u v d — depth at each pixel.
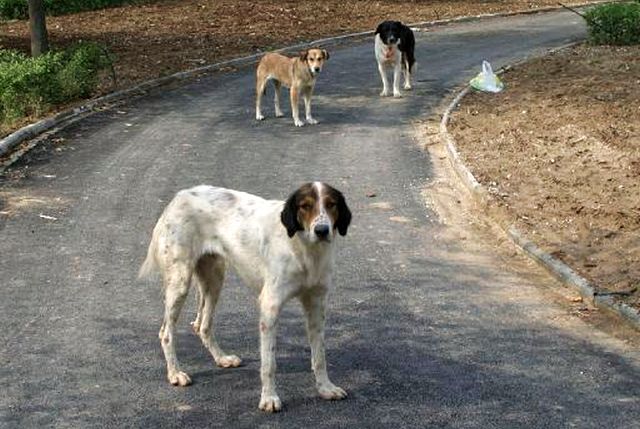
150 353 7.92
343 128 17.17
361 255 10.59
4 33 29.44
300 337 8.28
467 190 13.33
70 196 12.76
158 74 22.55
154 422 6.67
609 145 14.79
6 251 10.57
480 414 6.78
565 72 21.39
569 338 8.27
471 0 36.84
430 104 19.23
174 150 15.44
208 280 7.45
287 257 6.54
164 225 7.16
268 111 18.77
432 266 10.27
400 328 8.50
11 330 8.38
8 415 6.78
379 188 13.37
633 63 21.83
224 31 29.45
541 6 35.53
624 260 10.02
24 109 18.28
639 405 6.93
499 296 9.37
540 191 12.77
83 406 6.92
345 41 28.39
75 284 9.58
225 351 7.95
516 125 16.58
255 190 13.14
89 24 31.06
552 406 6.91
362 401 6.99
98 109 18.80
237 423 6.65
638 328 8.34
